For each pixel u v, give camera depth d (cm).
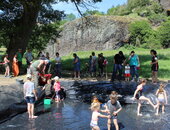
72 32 4103
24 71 1814
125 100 1104
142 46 3775
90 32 3984
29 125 770
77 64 1600
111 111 696
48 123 789
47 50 4316
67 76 1733
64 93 1258
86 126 756
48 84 1220
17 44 1891
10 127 749
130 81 1410
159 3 5100
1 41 2464
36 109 992
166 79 1524
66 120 823
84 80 1488
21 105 937
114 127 746
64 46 4184
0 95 1012
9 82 1329
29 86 851
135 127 743
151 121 807
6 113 836
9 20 2039
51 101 1134
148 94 1101
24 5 1703
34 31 2373
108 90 1247
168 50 3303
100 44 3950
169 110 960
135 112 931
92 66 1711
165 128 732
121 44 3909
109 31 3888
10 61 1853
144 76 1659
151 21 4391
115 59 1416
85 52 3797
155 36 3850
